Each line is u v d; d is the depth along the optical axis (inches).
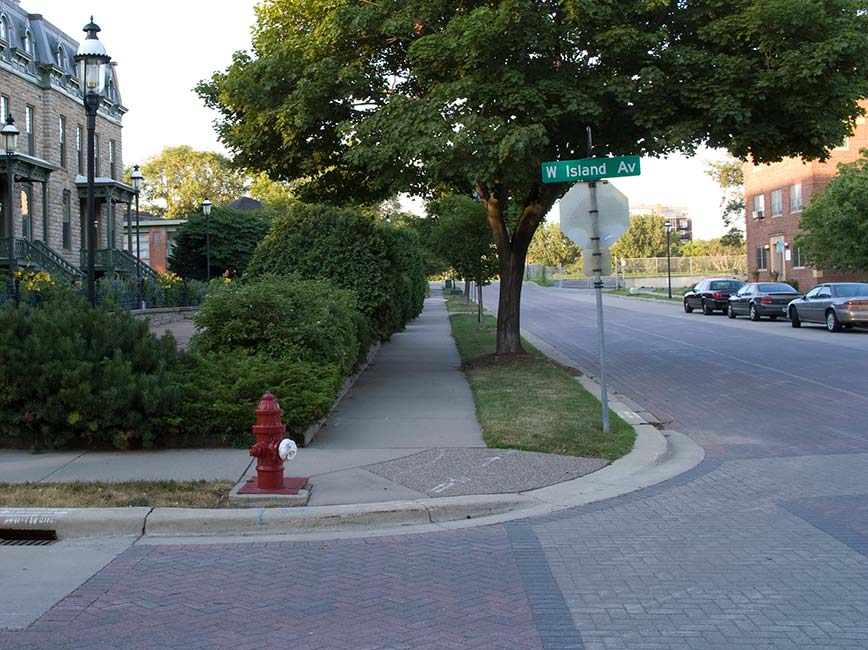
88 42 461.7
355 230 728.3
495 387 535.8
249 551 244.2
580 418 426.9
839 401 498.9
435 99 517.0
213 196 3245.6
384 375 634.8
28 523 260.2
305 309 488.7
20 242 1149.7
